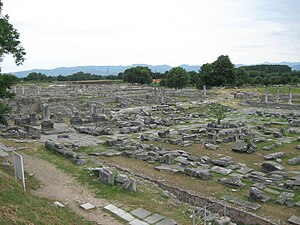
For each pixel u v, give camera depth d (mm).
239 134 34469
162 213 14664
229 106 61969
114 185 17703
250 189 17922
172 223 13438
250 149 27828
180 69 104438
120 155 26844
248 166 23969
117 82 137000
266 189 18797
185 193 17938
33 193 16109
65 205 14922
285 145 30828
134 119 45219
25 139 31812
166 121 43250
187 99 75562
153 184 19031
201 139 33281
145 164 24234
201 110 56812
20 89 82375
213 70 99062
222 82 98812
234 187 19172
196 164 23625
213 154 27438
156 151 27125
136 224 13312
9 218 10383
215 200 16828
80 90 83562
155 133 36906
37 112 55344
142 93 82250
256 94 78125
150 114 51406
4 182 14164
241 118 48750
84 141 32125
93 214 14164
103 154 26672
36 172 20047
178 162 24484
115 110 56500
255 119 47594
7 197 12211
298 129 38250
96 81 141625
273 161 24859
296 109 57906
